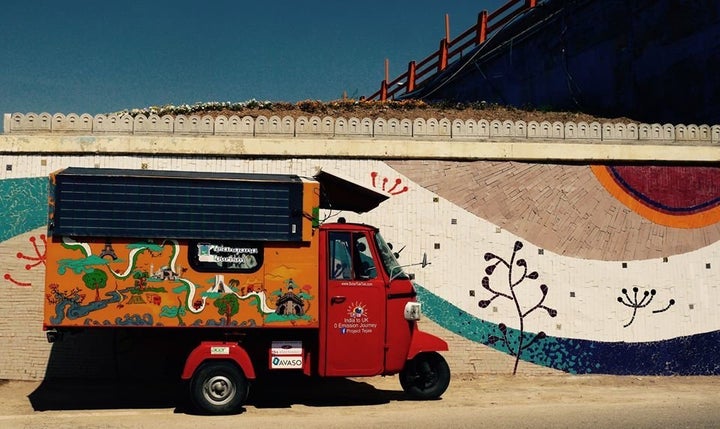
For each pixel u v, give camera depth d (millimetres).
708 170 12508
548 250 11883
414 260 11453
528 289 11766
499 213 11789
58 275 8203
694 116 14367
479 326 11555
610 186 12141
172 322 8352
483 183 11789
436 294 11469
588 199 12062
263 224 8633
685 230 12320
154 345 10867
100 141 10844
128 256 8336
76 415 8336
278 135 11352
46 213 10711
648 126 12500
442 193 11656
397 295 9211
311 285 8711
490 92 21875
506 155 11859
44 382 10484
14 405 9000
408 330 9258
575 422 8031
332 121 11523
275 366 8805
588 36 17516
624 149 12211
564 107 18016
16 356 10578
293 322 8617
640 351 11953
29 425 7734
